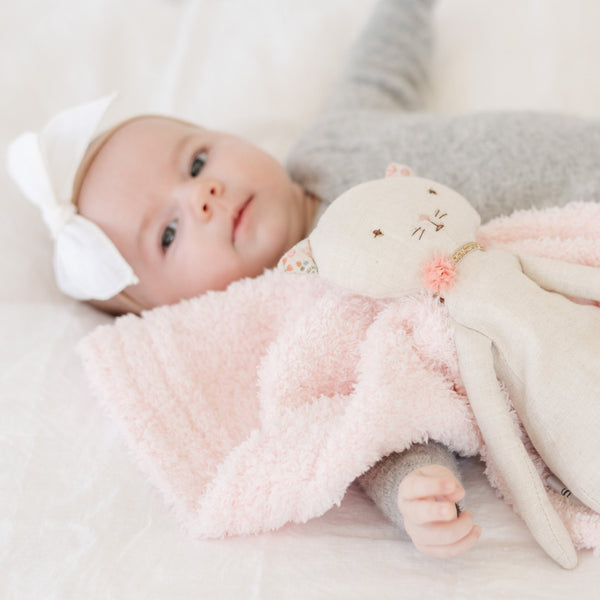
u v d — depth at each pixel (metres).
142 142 1.08
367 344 0.81
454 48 1.46
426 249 0.75
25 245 1.20
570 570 0.69
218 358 0.93
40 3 1.54
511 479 0.71
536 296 0.73
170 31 1.56
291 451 0.75
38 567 0.72
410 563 0.71
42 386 0.91
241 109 1.42
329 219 0.79
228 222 1.00
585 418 0.67
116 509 0.78
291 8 1.54
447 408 0.76
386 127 1.16
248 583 0.69
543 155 0.99
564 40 1.38
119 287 1.03
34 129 1.41
